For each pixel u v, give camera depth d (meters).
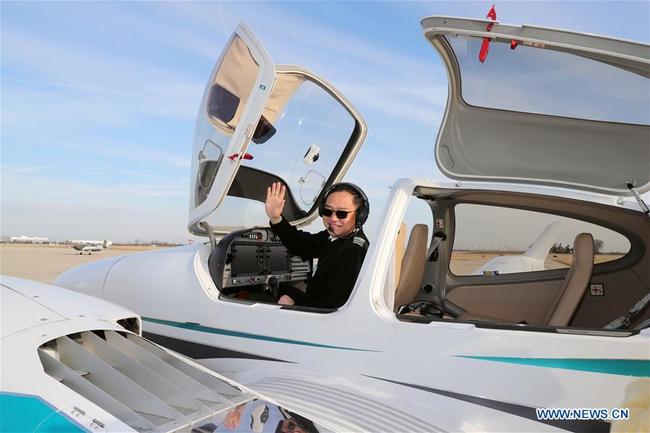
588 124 2.67
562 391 1.63
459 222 3.22
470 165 2.97
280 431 1.48
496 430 1.69
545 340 1.67
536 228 3.01
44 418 1.38
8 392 1.45
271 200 2.91
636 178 2.64
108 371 1.61
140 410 1.53
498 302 3.14
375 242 2.09
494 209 3.10
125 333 1.92
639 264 2.76
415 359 1.84
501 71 2.65
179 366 1.85
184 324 2.54
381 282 2.01
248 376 2.18
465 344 1.77
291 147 3.37
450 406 1.75
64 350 1.69
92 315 1.90
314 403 1.83
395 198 2.18
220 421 1.51
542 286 3.04
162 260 2.85
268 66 2.32
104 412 1.40
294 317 2.15
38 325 1.71
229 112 2.57
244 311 2.32
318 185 3.52
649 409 1.56
